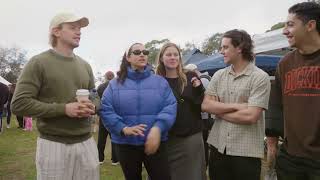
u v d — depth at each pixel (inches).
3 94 469.7
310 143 105.0
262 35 353.7
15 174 268.8
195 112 150.5
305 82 106.1
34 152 362.9
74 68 122.0
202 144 154.1
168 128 133.3
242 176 128.0
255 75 127.2
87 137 125.4
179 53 150.6
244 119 123.9
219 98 135.3
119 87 135.6
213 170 136.9
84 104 114.7
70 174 120.2
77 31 122.2
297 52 110.8
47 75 116.2
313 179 105.3
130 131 128.3
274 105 123.2
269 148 129.0
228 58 131.5
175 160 149.7
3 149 381.4
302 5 106.7
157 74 150.2
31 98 113.7
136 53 133.8
